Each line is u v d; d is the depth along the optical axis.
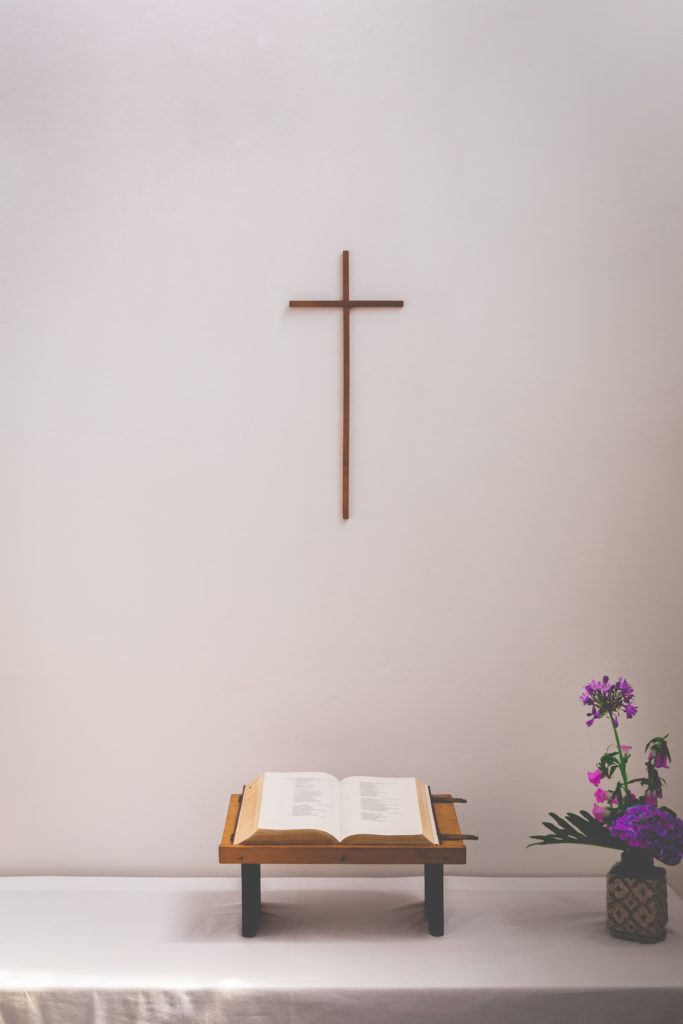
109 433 2.23
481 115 2.25
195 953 1.80
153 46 2.25
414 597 2.23
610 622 2.22
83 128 2.24
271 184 2.25
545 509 2.23
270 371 2.23
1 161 2.24
